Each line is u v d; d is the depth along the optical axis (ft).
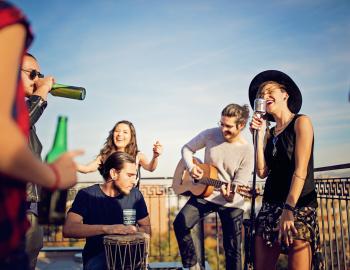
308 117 7.18
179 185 14.58
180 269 14.92
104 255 8.19
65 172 2.72
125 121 12.83
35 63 6.25
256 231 7.69
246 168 11.78
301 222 6.76
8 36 2.37
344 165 9.90
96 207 8.94
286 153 7.21
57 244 20.98
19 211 2.81
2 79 2.32
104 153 12.57
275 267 7.57
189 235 12.03
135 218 9.16
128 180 9.07
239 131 11.87
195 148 12.69
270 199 7.50
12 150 2.21
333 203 11.19
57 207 3.64
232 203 11.85
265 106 7.69
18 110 2.80
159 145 12.51
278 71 8.02
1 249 2.68
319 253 6.92
